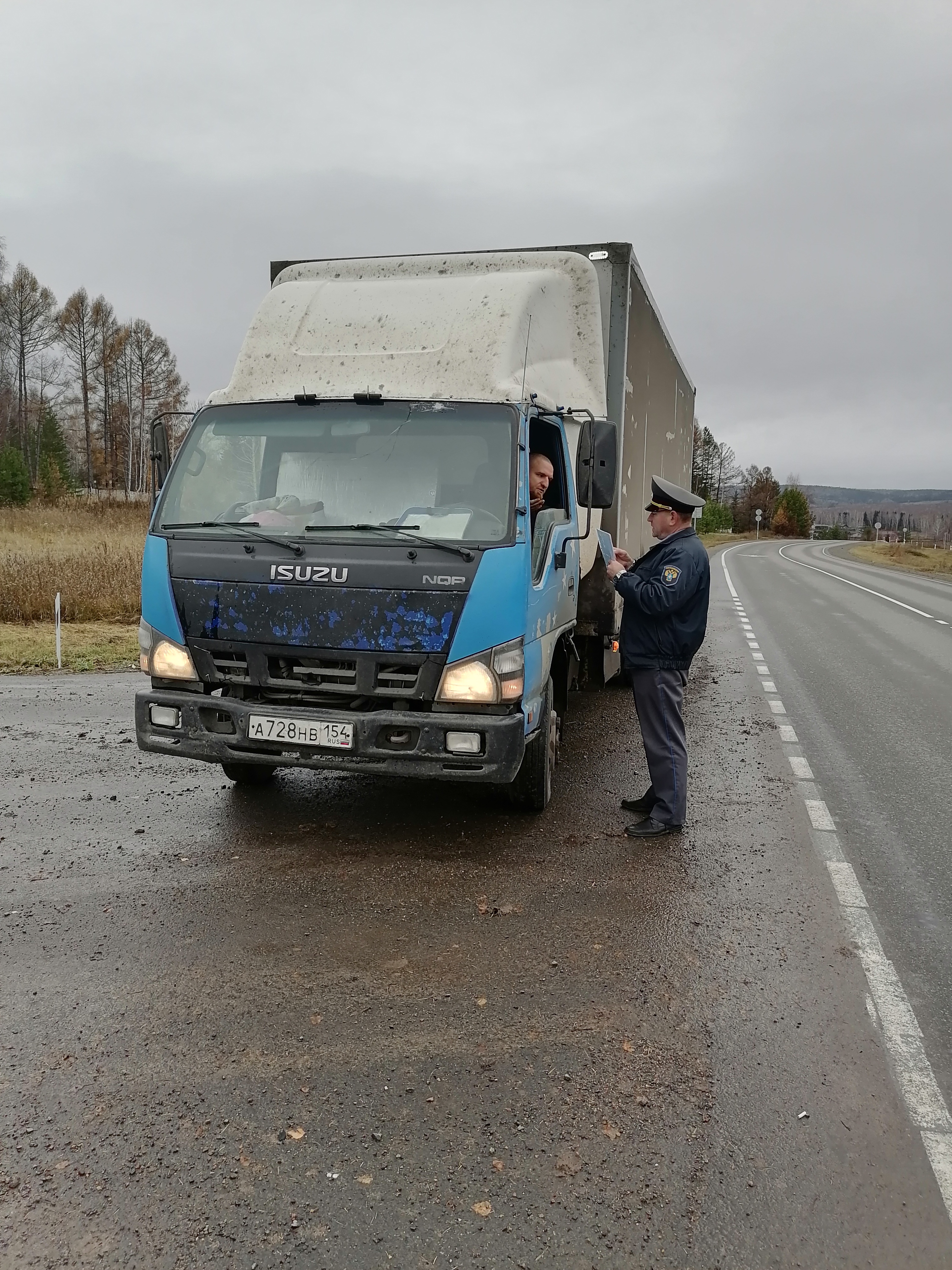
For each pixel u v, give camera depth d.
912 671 11.80
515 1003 3.44
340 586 4.31
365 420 4.78
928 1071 3.09
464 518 4.44
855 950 3.96
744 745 7.61
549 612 5.11
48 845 4.95
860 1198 2.50
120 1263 2.22
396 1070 3.00
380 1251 2.28
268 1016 3.31
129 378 79.00
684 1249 2.31
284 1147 2.63
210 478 4.89
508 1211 2.41
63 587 14.27
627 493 7.44
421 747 4.29
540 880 4.60
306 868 4.68
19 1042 3.11
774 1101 2.90
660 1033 3.27
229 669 4.58
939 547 70.75
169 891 4.37
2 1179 2.48
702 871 4.80
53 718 7.95
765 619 18.19
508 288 5.36
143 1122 2.72
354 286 5.60
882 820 5.72
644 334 7.86
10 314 70.50
